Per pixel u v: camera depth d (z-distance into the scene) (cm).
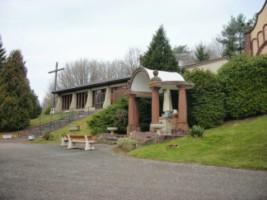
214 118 1952
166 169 941
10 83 3142
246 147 1122
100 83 3638
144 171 906
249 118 1888
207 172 877
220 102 1977
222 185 699
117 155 1373
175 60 2678
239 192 629
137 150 1412
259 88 1856
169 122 1922
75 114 3338
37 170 934
